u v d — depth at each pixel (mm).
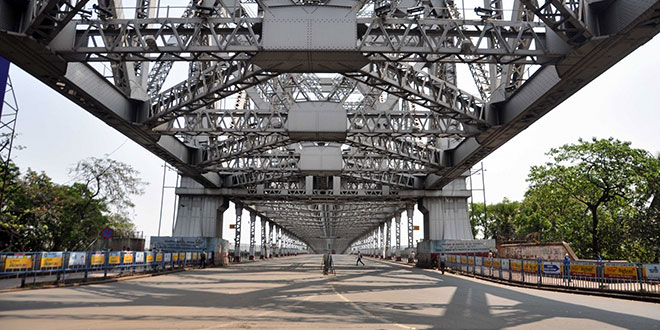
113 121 25312
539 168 44156
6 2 16297
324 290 21375
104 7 18094
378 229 116000
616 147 40125
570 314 13398
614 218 43594
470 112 25078
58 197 39500
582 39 16781
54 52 18062
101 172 44188
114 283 23812
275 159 46000
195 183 50438
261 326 10359
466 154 33375
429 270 44969
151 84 26453
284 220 107438
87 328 9812
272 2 18562
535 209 67688
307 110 29250
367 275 35438
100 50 18016
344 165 43281
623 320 12180
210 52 18344
